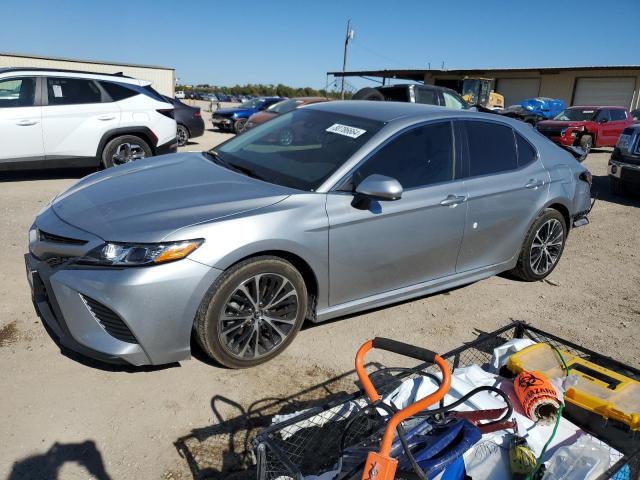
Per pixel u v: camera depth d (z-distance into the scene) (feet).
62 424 9.00
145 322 9.42
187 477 8.11
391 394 7.81
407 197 12.30
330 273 11.40
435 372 9.53
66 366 10.59
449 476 6.21
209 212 10.18
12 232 18.39
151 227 9.66
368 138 12.25
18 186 25.93
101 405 9.54
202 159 13.69
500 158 14.71
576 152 19.58
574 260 19.53
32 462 8.18
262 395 10.14
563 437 7.35
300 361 11.37
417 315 13.98
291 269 10.83
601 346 13.01
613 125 54.75
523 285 16.66
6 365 10.46
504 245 15.02
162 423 9.21
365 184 10.93
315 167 11.99
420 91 40.91
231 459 8.52
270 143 13.73
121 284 9.24
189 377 10.52
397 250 12.35
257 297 10.52
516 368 8.51
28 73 25.04
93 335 9.59
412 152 12.76
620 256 20.33
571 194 16.42
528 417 7.45
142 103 28.19
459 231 13.50
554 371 8.39
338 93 122.31
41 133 25.20
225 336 10.33
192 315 9.76
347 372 11.10
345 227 11.30
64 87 26.00
